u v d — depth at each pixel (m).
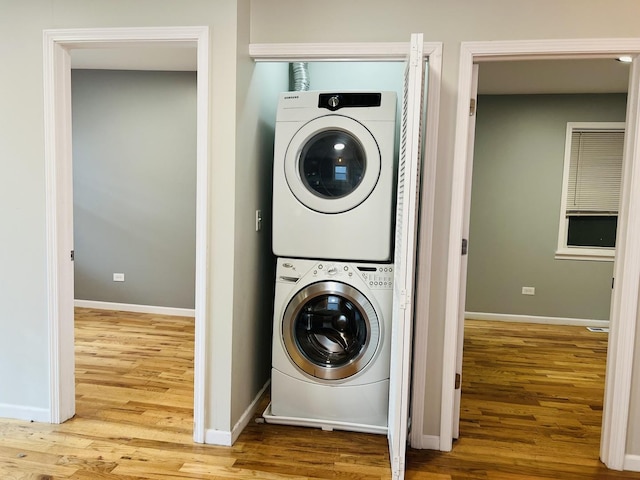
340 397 2.60
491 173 5.16
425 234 2.37
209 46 2.27
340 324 2.66
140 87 4.79
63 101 2.48
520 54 2.26
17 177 2.50
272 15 2.42
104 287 5.06
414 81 1.96
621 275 2.26
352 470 2.23
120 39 2.35
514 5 2.24
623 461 2.31
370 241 2.54
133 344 3.96
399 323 2.05
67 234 2.56
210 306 2.38
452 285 2.38
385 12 2.34
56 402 2.57
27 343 2.58
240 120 2.36
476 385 3.37
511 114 5.09
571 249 5.10
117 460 2.25
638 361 2.27
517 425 2.76
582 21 2.19
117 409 2.77
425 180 2.35
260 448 2.40
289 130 2.59
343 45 2.37
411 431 2.47
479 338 4.55
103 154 4.91
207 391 2.42
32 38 2.42
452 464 2.32
